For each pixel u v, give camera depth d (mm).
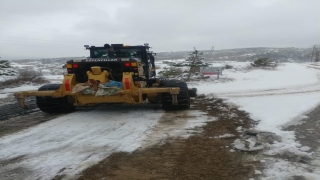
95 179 3732
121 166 4133
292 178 3533
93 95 7254
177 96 7645
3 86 19047
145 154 4582
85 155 4598
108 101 7309
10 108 9594
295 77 16906
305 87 12078
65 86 7328
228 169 3914
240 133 5508
